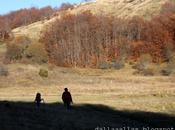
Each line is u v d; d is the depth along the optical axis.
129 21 159.25
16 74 98.75
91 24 154.75
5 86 90.81
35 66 114.75
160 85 84.75
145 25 156.50
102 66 133.12
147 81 95.50
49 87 87.19
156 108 49.53
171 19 154.12
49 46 150.12
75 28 152.88
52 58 146.50
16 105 36.88
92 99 62.28
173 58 131.75
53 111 36.19
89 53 146.75
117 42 151.00
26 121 27.53
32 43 147.12
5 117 27.33
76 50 146.25
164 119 41.72
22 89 84.62
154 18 162.75
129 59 145.25
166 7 171.00
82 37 150.12
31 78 96.56
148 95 66.62
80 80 98.19
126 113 44.72
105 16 169.25
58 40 150.62
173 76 106.75
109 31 153.62
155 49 142.75
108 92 74.00
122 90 76.25
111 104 52.91
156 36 147.75
